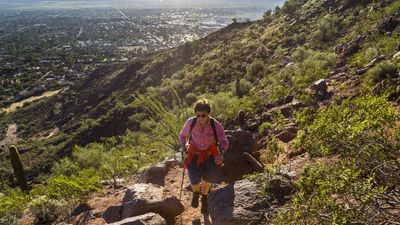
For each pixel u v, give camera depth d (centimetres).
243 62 4216
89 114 7106
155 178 668
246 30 6425
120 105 5456
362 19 3128
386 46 1225
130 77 7756
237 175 632
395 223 270
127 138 1739
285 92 1155
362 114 351
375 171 314
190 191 596
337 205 276
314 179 310
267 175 470
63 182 646
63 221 580
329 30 3219
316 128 357
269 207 425
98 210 585
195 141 449
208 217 473
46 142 6097
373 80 887
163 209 499
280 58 3428
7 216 626
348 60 1530
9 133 8200
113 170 872
